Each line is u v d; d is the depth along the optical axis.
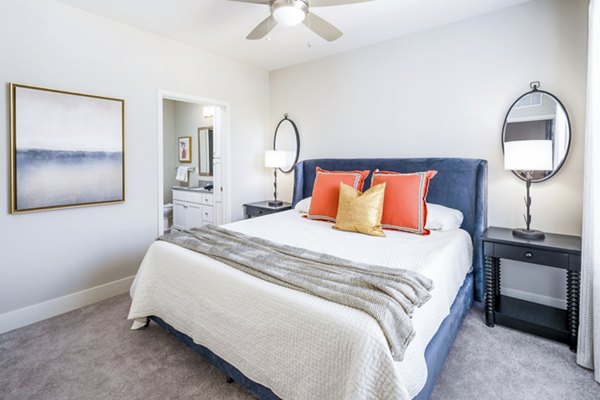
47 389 1.63
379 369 1.02
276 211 3.69
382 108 3.25
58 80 2.41
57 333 2.18
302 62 3.89
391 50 3.15
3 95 2.16
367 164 3.20
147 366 1.82
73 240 2.57
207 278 1.61
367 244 2.03
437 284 1.55
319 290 1.26
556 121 2.33
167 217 5.23
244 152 4.05
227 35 3.05
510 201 2.56
